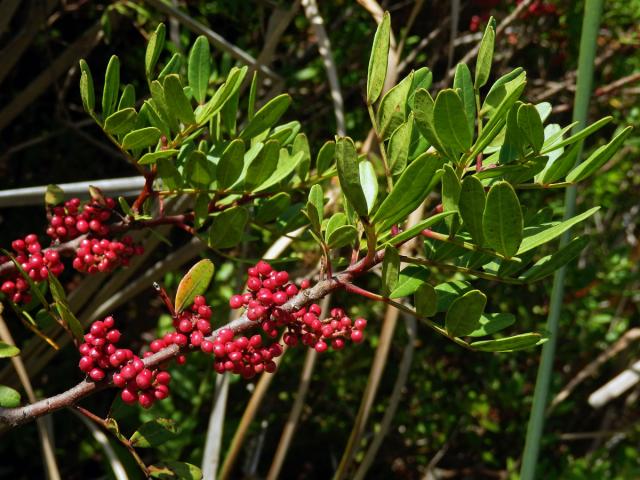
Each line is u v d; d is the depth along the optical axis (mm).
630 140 1187
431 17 1041
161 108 366
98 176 1159
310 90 1065
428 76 369
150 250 598
